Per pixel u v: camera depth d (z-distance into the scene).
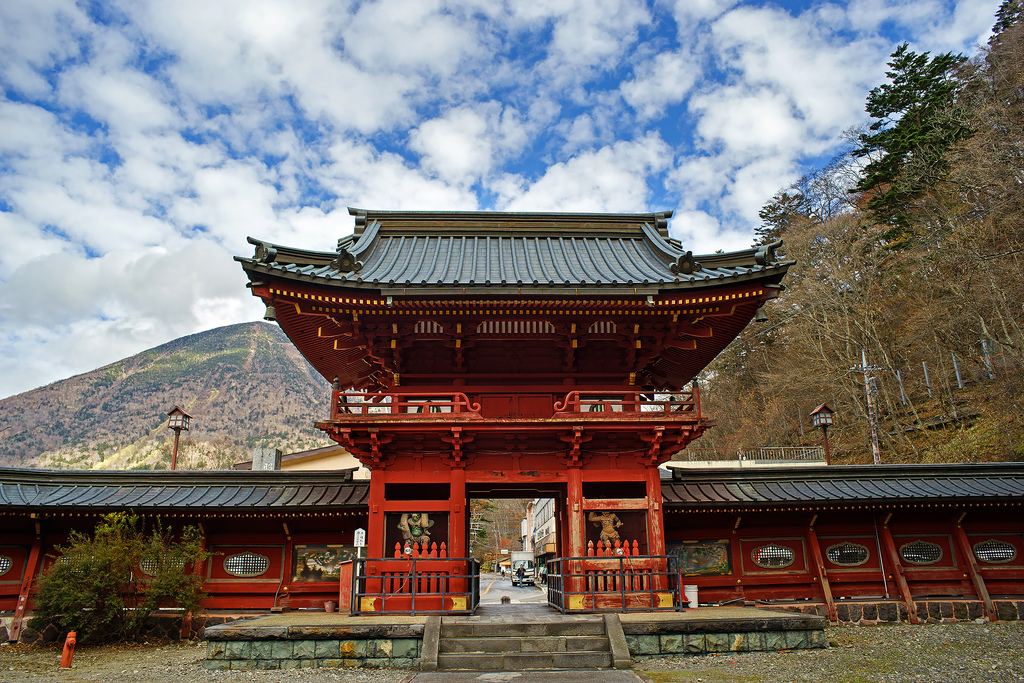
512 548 105.44
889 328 48.09
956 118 46.31
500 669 12.01
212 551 19.19
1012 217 35.38
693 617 13.57
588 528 16.38
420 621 13.21
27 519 18.36
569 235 21.58
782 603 18.88
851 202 60.78
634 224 21.98
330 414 16.19
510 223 21.58
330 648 12.73
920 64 50.84
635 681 10.59
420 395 17.25
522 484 17.06
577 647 12.57
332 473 20.02
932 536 19.73
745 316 17.48
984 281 37.41
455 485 16.44
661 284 15.58
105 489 19.17
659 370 21.88
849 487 19.59
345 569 17.23
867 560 19.58
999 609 18.77
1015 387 35.28
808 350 52.38
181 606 18.56
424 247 20.27
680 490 19.38
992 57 46.94
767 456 49.84
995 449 35.41
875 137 51.41
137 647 17.33
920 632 16.77
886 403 44.78
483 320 16.53
